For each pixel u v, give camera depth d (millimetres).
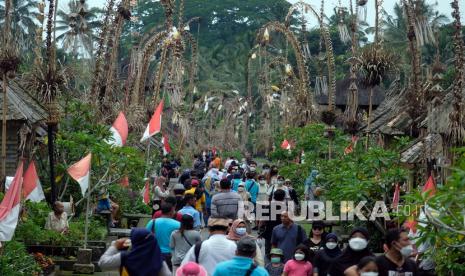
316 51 88500
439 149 21453
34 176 20094
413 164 24641
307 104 44281
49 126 23422
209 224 13484
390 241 10977
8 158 25703
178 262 15477
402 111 28516
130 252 11445
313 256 14898
